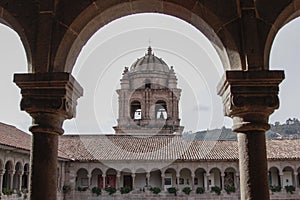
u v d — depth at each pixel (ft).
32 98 14.34
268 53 15.10
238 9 15.07
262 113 14.07
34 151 14.25
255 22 14.79
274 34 15.34
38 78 14.33
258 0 15.26
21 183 83.76
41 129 14.25
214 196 104.73
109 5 15.64
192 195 104.78
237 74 14.02
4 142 72.23
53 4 15.28
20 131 96.53
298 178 107.34
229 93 14.20
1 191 73.97
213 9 15.17
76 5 15.39
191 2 15.34
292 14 15.62
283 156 104.06
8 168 78.95
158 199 104.99
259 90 14.01
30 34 15.29
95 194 104.53
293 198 102.94
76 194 104.58
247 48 14.53
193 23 16.33
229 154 106.11
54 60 14.96
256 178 13.71
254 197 13.57
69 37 15.29
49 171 14.23
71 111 15.14
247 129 14.03
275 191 103.96
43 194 13.93
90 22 15.74
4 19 15.70
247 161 13.96
